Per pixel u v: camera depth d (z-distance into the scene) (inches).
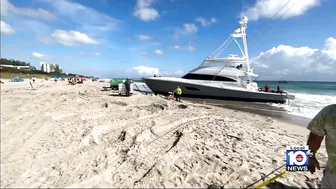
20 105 410.9
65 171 151.1
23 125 265.7
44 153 181.8
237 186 140.7
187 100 738.8
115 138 231.1
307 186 143.8
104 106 447.8
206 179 148.6
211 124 314.5
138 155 183.3
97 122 295.1
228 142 233.8
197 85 753.6
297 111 561.9
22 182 134.8
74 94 678.5
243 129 297.1
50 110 367.9
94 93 743.7
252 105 679.7
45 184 133.3
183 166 167.5
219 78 794.2
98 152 188.2
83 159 172.2
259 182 147.3
